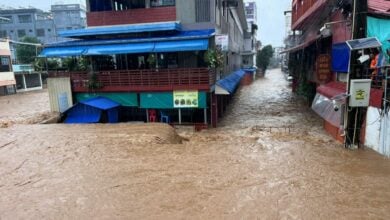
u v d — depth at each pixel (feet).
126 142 46.62
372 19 40.14
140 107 63.00
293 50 97.19
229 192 28.96
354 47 37.22
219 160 38.65
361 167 34.81
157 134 49.96
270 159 38.88
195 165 36.68
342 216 24.21
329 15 59.11
